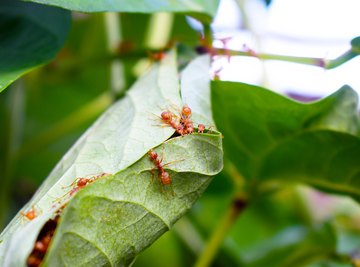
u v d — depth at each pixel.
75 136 0.30
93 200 0.13
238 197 0.21
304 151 0.19
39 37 0.17
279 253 0.26
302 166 0.19
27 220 0.13
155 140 0.14
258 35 0.25
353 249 0.26
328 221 0.24
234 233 0.30
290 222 0.29
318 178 0.19
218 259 0.27
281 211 0.29
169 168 0.14
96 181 0.13
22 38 0.17
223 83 0.17
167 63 0.18
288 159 0.19
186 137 0.14
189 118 0.15
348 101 0.17
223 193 0.26
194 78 0.16
